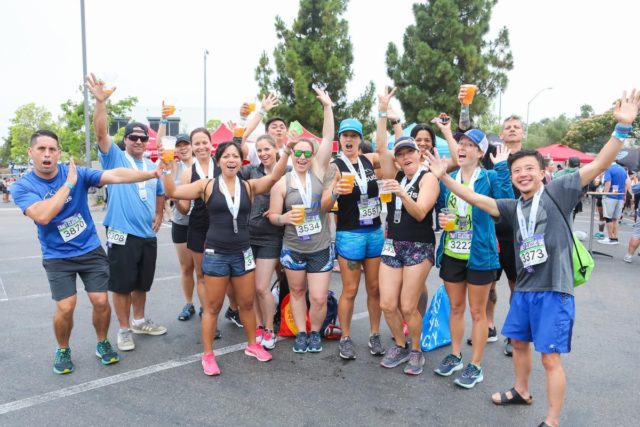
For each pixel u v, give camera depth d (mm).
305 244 4117
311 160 4125
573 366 4000
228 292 4941
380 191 3680
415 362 3842
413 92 21906
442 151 9953
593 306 5809
